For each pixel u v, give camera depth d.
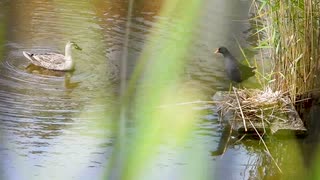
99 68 12.75
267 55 13.42
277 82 11.14
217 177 2.23
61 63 12.58
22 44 13.58
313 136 10.24
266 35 12.42
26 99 11.02
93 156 8.63
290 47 10.87
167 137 8.15
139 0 14.31
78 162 8.52
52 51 13.60
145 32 13.56
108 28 14.15
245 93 11.05
